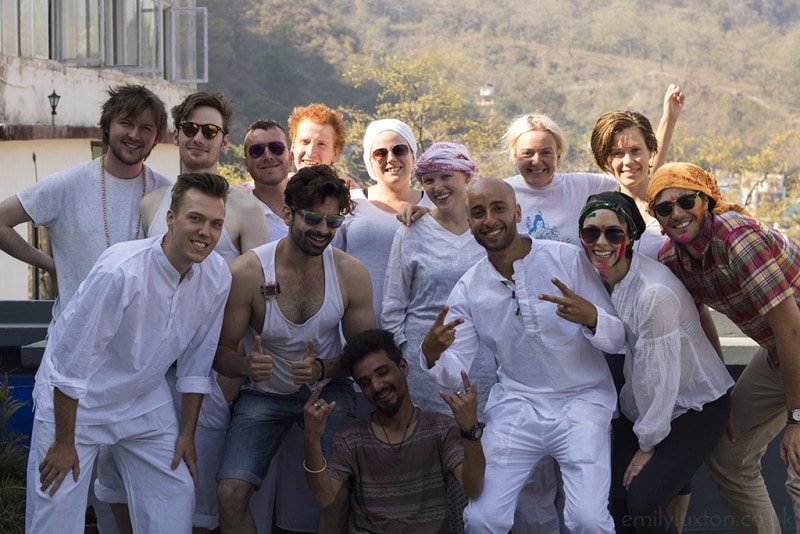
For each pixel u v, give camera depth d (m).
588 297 3.98
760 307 3.84
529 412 4.02
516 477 3.97
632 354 4.00
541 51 128.12
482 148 43.19
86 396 3.79
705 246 3.90
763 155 51.22
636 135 4.68
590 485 3.81
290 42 89.25
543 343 3.99
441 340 3.91
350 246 4.80
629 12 140.38
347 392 4.31
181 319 3.88
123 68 16.56
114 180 4.36
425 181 4.47
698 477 4.80
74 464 3.76
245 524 3.98
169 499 3.95
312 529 4.50
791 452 3.88
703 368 3.98
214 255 3.98
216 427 4.27
